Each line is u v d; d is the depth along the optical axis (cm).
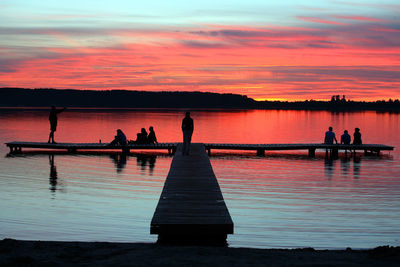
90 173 1784
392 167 2039
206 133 4431
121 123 5819
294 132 4669
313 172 1877
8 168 1894
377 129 5247
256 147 2528
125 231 995
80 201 1280
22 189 1439
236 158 2392
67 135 3816
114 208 1202
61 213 1141
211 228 833
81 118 7238
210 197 1059
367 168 2008
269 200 1330
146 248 683
